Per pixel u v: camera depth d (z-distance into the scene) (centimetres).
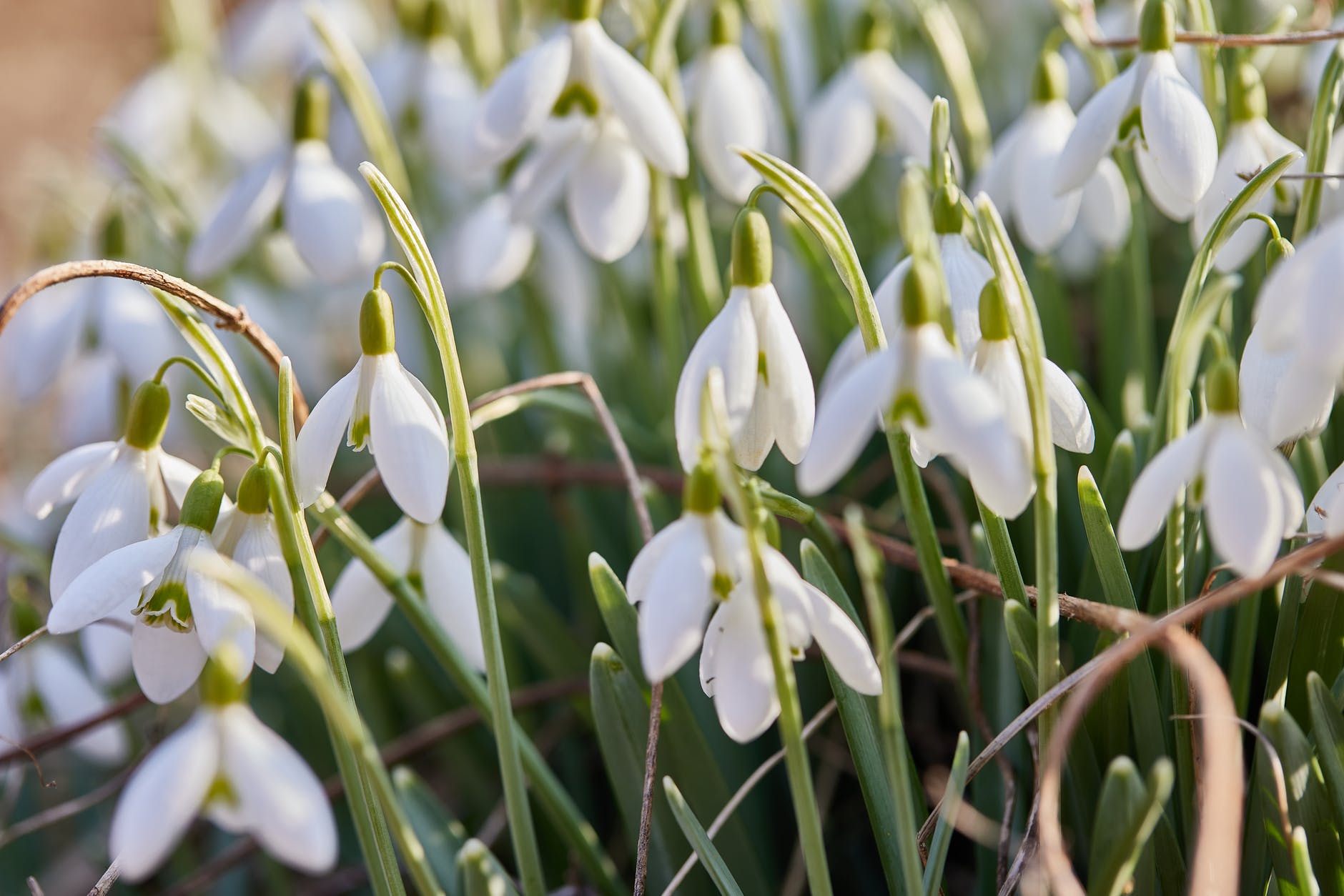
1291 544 58
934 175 56
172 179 92
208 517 54
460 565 58
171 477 56
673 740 58
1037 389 52
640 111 60
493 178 89
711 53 65
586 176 62
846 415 51
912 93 67
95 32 213
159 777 50
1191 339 52
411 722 74
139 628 54
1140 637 53
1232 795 52
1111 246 64
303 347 86
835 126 67
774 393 54
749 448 54
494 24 87
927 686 67
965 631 58
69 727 63
